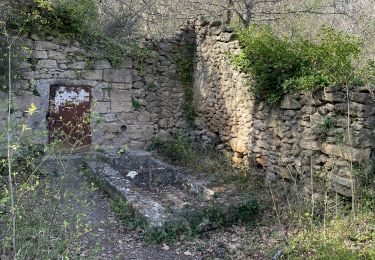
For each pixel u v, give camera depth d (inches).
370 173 184.7
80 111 304.8
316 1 383.6
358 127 182.5
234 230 182.9
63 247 142.6
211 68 317.1
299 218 182.2
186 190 248.8
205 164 280.2
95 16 312.8
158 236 167.9
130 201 194.2
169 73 338.3
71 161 269.0
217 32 304.5
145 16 464.1
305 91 209.9
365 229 162.9
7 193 114.7
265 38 232.5
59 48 293.9
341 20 441.7
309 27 417.1
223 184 237.0
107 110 315.3
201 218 181.3
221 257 157.9
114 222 185.9
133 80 324.8
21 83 280.8
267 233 177.9
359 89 182.7
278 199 214.7
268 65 231.3
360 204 177.9
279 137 234.5
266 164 247.0
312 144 207.8
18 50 274.2
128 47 319.9
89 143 307.7
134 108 326.3
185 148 316.2
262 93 247.6
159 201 219.0
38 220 144.2
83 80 304.3
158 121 337.7
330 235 160.1
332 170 195.0
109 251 159.0
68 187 221.0
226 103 297.3
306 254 151.6
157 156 312.7
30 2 272.4
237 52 279.1
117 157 285.9
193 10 430.9
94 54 306.0
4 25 227.0
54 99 295.3
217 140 314.7
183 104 345.7
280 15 421.1
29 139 151.7
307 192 208.5
